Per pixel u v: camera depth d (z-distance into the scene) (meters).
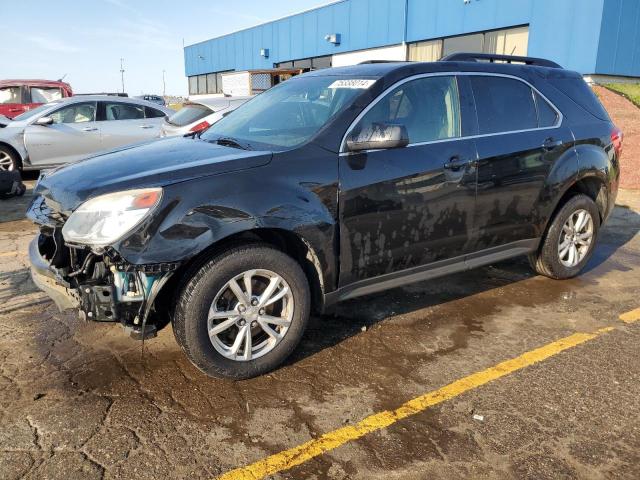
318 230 3.17
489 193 3.97
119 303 2.82
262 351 3.18
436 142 3.72
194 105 8.84
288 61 30.84
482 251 4.11
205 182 2.90
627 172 10.30
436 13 21.44
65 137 10.23
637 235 6.64
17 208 8.07
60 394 3.02
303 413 2.87
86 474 2.39
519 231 4.30
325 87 3.84
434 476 2.41
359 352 3.54
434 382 3.18
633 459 2.52
